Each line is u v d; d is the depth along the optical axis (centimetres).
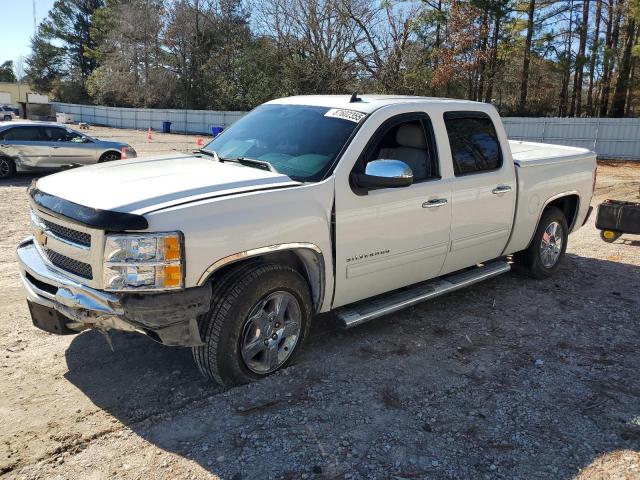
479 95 3512
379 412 357
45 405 352
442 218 475
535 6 3338
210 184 360
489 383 402
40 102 6059
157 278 317
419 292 488
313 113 461
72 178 384
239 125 502
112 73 5528
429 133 472
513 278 650
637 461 317
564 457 320
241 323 358
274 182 379
